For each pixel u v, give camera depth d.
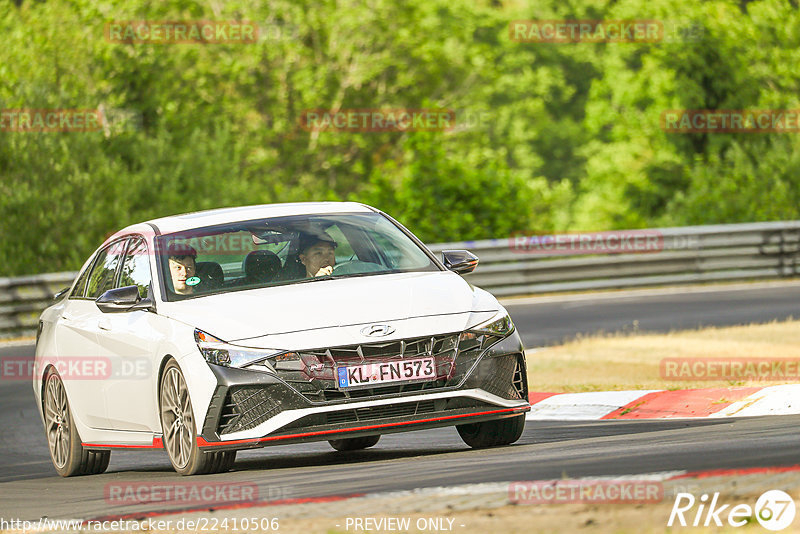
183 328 26.14
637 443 25.11
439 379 25.20
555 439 28.92
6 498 27.09
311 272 27.98
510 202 100.94
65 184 99.56
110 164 107.25
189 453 25.88
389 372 24.91
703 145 147.00
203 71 141.62
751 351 43.16
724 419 30.41
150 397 27.28
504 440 27.61
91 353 29.80
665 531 15.59
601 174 156.62
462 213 99.56
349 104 151.38
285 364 24.78
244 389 24.83
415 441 32.38
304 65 147.00
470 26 186.50
